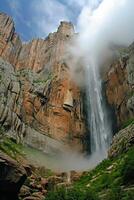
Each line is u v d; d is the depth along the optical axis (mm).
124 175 50719
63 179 75375
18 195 48344
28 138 98875
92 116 123250
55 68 133625
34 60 145625
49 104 115188
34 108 109250
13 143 90375
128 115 109625
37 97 112250
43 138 103000
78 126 116000
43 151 98500
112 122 117000
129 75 117125
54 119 112625
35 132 103000
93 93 130375
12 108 100562
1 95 99938
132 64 118562
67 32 158750
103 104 124688
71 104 119062
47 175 78500
